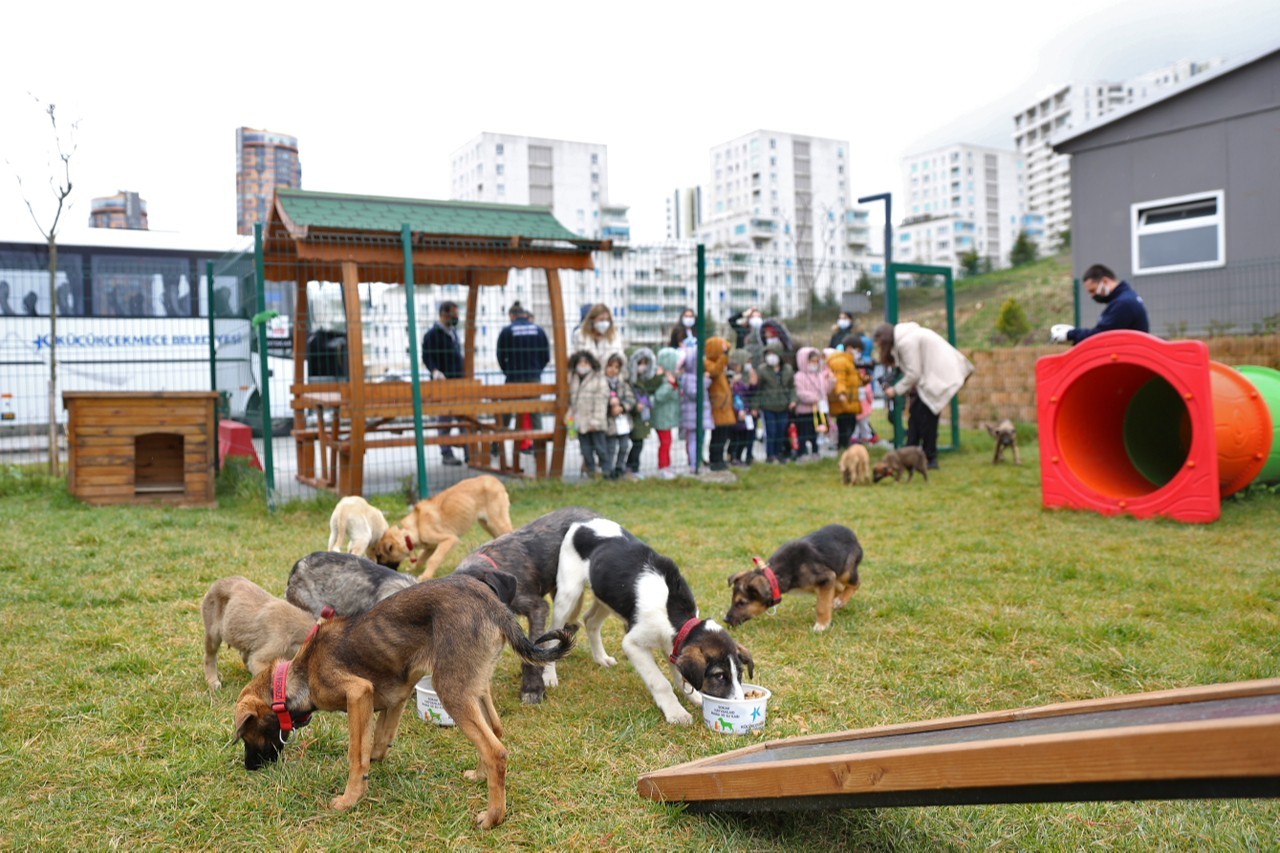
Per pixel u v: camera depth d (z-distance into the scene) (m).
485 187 95.56
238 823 3.28
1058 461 9.30
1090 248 17.95
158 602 6.09
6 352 17.23
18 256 17.50
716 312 16.75
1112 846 3.10
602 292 18.70
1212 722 1.98
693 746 3.98
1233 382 9.15
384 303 12.89
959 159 154.12
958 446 14.88
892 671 4.88
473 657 3.36
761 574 5.48
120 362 18.11
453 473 13.03
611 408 11.56
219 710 4.32
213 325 12.44
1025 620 5.61
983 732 2.80
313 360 12.62
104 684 4.60
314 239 9.77
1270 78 15.44
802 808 2.92
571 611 4.80
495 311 18.86
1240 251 15.98
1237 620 5.45
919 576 6.78
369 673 3.52
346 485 10.68
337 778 3.62
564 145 97.62
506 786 3.56
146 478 11.02
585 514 5.30
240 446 12.14
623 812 3.35
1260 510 8.75
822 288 17.84
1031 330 30.25
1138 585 6.30
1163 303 17.00
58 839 3.13
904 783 2.58
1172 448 10.52
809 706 4.43
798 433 14.13
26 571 6.75
